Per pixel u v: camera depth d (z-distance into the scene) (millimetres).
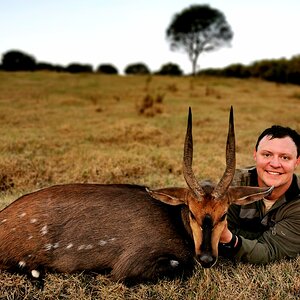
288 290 1428
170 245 1490
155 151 3318
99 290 1420
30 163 2803
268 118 5375
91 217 1516
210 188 1454
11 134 3932
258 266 1565
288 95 8555
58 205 1540
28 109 5816
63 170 2766
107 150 3309
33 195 1601
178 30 18094
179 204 1490
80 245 1483
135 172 2766
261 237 1585
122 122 4449
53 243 1486
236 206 1640
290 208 1567
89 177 2635
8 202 2139
